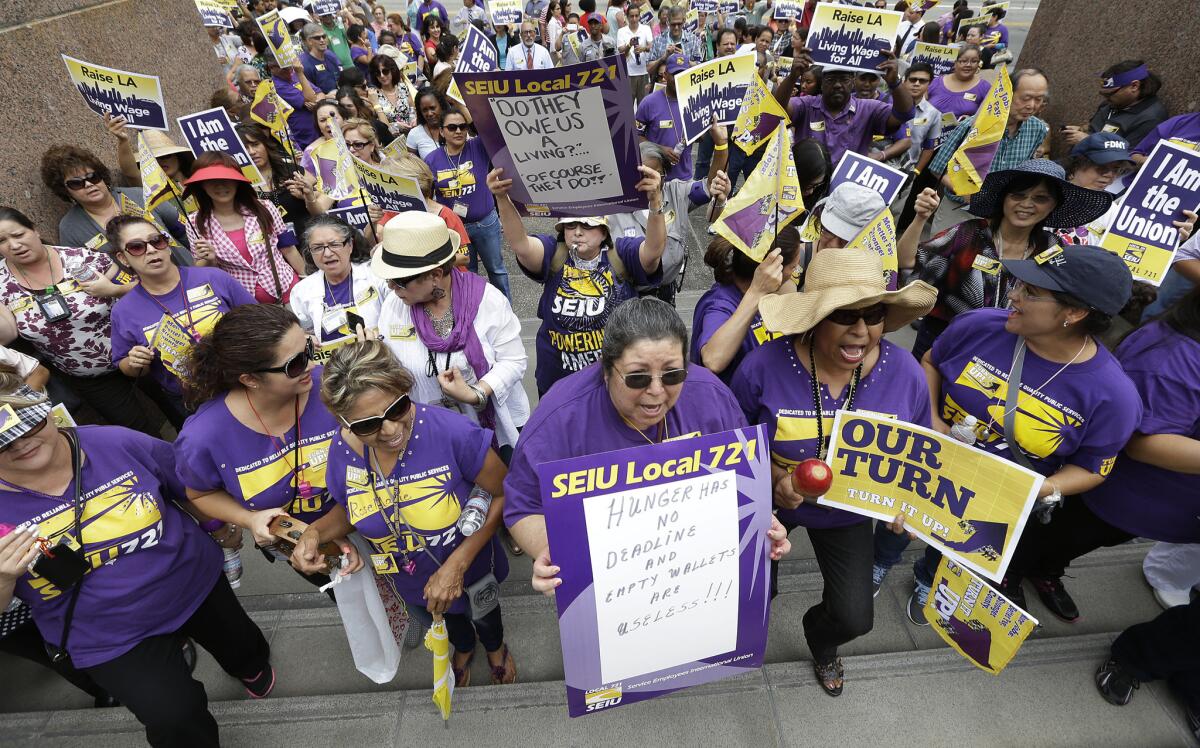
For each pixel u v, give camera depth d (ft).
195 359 6.63
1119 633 9.16
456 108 16.17
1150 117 17.87
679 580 5.65
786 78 19.67
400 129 24.97
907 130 19.77
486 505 6.90
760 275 7.64
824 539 7.73
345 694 8.61
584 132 8.42
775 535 5.85
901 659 8.71
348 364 5.72
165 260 10.19
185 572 7.20
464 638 8.77
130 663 6.82
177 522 7.22
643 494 5.32
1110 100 18.63
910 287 6.00
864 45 18.28
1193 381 6.93
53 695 9.42
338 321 9.75
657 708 8.25
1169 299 13.00
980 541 6.28
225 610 8.02
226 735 8.13
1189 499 7.57
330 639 9.86
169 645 7.14
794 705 8.24
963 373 8.12
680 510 5.46
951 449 6.28
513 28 37.24
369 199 13.51
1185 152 9.62
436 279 8.35
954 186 13.88
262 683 8.92
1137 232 10.20
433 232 8.09
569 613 5.46
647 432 5.97
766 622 6.14
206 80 22.36
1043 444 7.43
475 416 9.65
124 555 6.64
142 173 12.43
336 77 28.63
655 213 9.16
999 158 17.92
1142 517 7.97
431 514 6.73
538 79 7.95
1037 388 7.38
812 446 7.12
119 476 6.66
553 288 9.95
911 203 20.40
